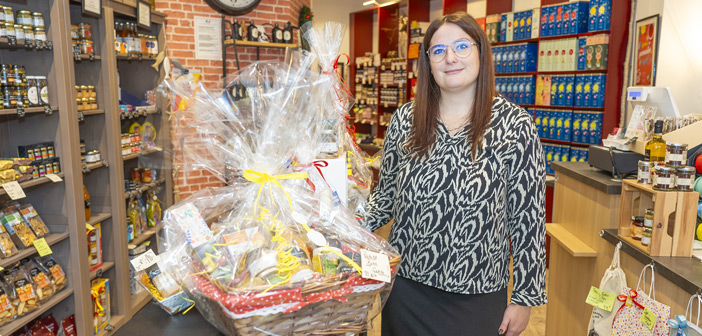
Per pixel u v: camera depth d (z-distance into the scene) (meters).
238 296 0.97
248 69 1.54
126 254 3.30
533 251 1.56
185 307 1.36
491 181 1.53
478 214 1.54
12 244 2.50
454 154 1.56
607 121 4.43
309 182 1.38
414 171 1.62
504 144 1.52
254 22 5.71
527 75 5.23
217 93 1.44
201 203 1.34
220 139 1.39
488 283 1.58
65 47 2.69
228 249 1.11
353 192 1.78
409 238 1.63
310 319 1.05
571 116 4.74
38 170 2.60
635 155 2.48
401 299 1.67
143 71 3.85
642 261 2.00
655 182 1.97
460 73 1.52
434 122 1.61
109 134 3.16
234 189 1.37
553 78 4.86
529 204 1.55
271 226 1.22
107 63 3.09
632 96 2.68
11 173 2.41
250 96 1.41
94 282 3.13
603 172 2.73
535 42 5.15
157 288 1.34
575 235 2.82
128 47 3.51
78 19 3.06
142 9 3.52
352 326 1.11
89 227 2.96
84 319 2.86
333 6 9.16
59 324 2.86
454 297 1.59
